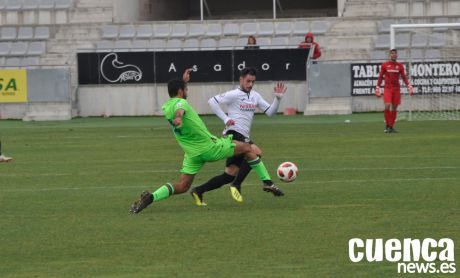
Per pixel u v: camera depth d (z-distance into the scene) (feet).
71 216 95.40
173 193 97.35
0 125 253.03
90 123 255.70
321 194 108.27
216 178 101.81
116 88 280.72
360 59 287.28
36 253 76.59
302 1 381.60
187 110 95.40
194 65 277.03
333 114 269.23
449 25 237.45
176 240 81.10
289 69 273.95
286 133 205.16
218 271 68.90
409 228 84.33
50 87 276.62
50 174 134.92
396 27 241.14
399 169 131.75
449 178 120.57
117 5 333.21
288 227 86.22
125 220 92.17
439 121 238.68
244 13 384.06
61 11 333.01
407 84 201.67
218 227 87.15
